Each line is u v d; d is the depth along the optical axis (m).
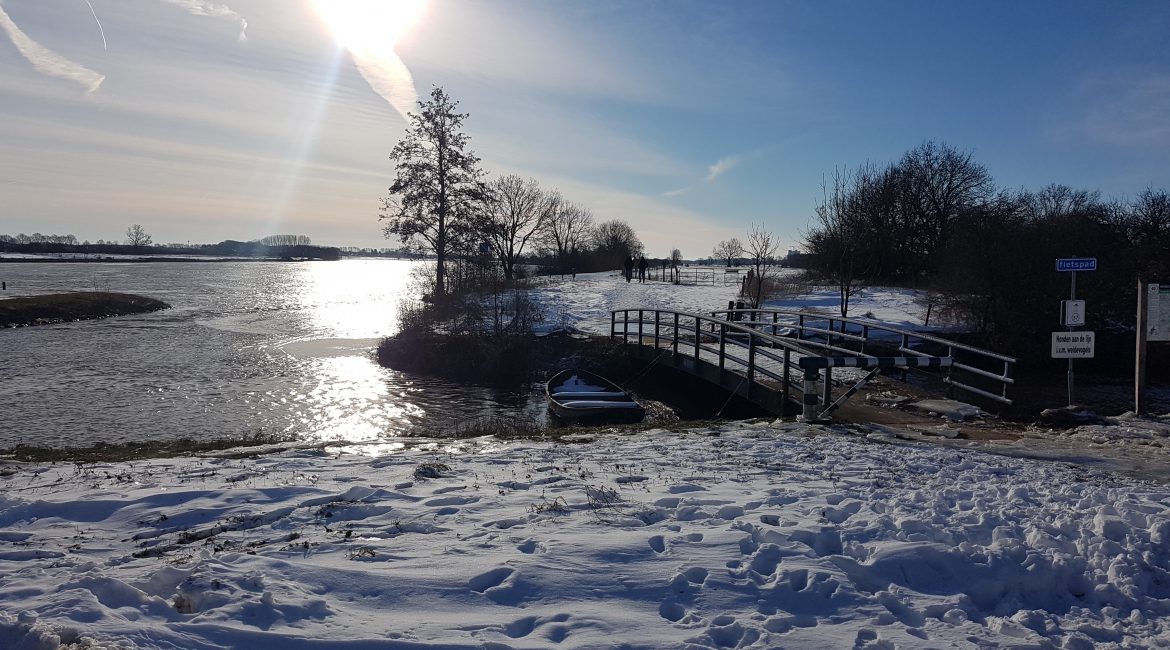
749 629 3.94
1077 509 6.23
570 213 83.94
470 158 41.78
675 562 4.82
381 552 5.02
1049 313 21.42
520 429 13.21
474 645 3.63
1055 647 4.03
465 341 27.06
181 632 3.58
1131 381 19.00
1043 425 11.45
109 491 6.92
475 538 5.36
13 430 17.23
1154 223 35.75
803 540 5.36
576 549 4.99
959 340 22.91
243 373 25.78
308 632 3.71
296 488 6.91
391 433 16.91
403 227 40.28
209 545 5.26
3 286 71.19
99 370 26.08
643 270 54.34
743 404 14.85
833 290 38.41
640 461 8.46
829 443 9.73
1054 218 25.83
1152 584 4.88
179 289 76.75
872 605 4.35
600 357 24.48
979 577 4.84
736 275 61.38
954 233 35.00
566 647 3.65
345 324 41.62
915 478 7.52
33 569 4.64
